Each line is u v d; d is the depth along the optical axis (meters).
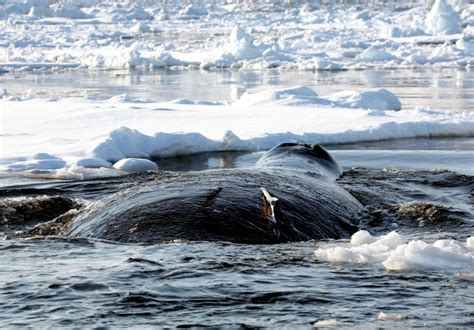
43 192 32.12
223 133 48.19
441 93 85.62
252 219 22.12
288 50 160.75
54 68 134.25
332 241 21.61
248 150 46.91
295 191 25.09
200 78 113.31
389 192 30.27
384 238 19.53
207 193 23.50
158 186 24.97
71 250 19.52
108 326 13.57
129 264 17.55
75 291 15.53
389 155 44.59
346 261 18.03
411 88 92.81
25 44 189.88
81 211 25.08
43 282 16.17
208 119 56.91
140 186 25.70
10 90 92.00
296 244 20.58
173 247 19.73
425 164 41.50
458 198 29.81
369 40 188.12
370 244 19.39
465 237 23.17
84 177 37.69
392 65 135.62
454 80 104.81
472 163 41.78
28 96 76.50
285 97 69.81
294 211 23.39
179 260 18.05
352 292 15.54
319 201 25.11
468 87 93.31
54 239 20.89
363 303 14.87
